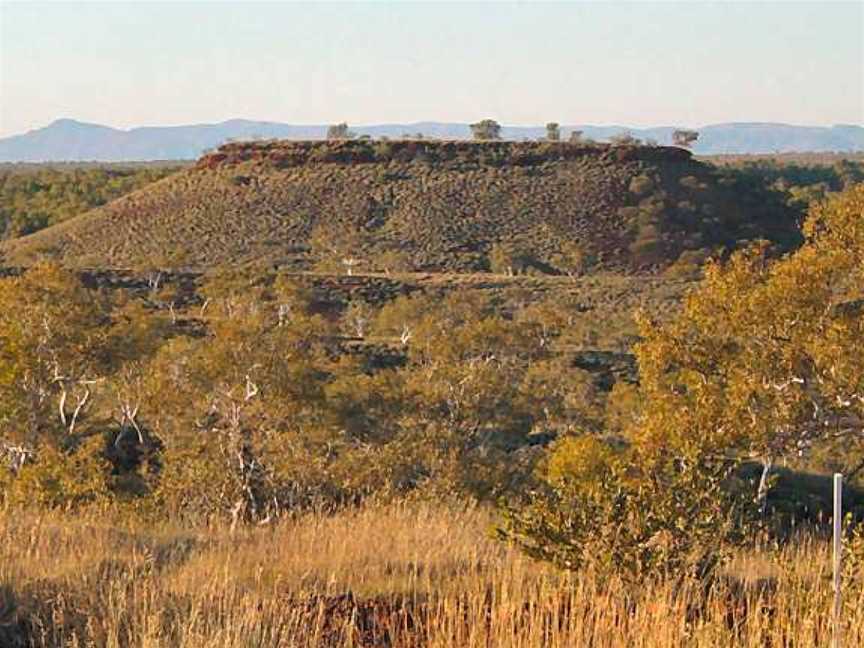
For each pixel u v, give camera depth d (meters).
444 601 7.54
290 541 9.91
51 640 7.00
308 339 61.47
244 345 37.94
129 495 31.11
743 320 23.38
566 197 129.00
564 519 8.35
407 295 96.69
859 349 22.22
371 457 34.44
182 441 36.78
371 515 10.92
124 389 42.19
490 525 10.09
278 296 84.69
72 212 147.88
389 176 135.50
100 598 7.49
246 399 37.06
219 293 86.50
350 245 117.38
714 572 8.23
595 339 77.81
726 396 23.30
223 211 127.44
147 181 160.88
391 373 42.28
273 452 34.75
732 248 120.31
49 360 41.25
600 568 8.02
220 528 11.55
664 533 8.18
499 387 43.22
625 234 121.25
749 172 169.75
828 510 23.92
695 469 8.54
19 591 7.69
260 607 7.57
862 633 6.43
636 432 24.94
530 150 141.12
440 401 40.84
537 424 49.75
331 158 140.00
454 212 126.38
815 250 23.91
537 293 97.06
